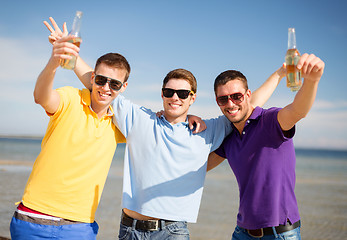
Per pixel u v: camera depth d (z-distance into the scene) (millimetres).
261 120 2883
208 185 19141
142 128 2887
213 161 3307
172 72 2990
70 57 2096
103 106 2736
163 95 2990
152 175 2768
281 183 2807
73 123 2600
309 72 2113
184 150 2859
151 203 2723
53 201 2482
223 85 2914
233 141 3084
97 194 2682
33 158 31828
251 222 2836
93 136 2650
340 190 18859
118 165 31938
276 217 2738
